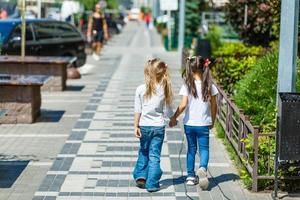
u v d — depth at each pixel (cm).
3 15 4206
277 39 2639
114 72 3088
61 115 1858
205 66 1115
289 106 1023
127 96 2247
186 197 1077
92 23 3803
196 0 5031
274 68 1456
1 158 1346
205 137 1115
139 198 1073
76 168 1267
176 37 4909
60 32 2873
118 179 1187
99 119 1795
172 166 1282
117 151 1411
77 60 2938
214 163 1302
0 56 2414
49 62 2295
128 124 1722
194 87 1106
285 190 1104
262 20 2631
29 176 1209
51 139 1535
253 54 2233
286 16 1171
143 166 1125
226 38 3891
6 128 1666
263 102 1423
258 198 1070
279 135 1034
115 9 9956
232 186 1138
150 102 1080
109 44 5691
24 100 1716
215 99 1122
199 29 5019
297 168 1101
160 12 8744
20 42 2681
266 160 1121
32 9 4078
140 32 8412
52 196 1086
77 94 2295
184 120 1124
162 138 1100
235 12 2838
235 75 2039
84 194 1097
